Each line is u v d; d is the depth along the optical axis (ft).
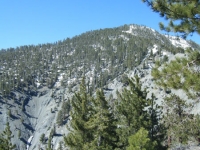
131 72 530.27
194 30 28.45
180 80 28.55
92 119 74.84
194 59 28.68
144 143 53.11
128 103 82.28
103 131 75.92
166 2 29.22
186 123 80.64
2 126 532.32
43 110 632.38
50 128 521.65
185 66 28.58
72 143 75.10
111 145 78.59
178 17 28.50
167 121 82.94
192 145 81.15
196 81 26.84
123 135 79.25
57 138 458.09
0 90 648.38
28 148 485.97
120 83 542.16
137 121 77.82
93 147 69.97
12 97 648.79
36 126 566.36
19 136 497.87
